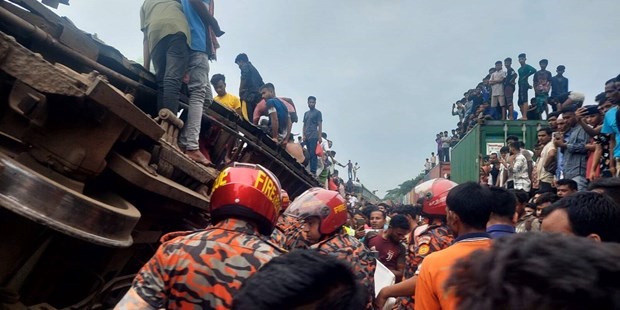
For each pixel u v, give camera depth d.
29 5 3.28
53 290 3.29
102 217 2.55
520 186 9.35
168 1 5.05
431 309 2.37
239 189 2.22
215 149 6.65
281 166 8.38
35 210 2.29
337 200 3.50
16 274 2.70
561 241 0.81
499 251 0.83
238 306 1.30
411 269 4.03
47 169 2.76
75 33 3.62
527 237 0.84
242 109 10.68
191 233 2.22
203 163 5.14
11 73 2.52
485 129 12.60
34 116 2.67
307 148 13.96
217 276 2.03
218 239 2.12
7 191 2.23
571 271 0.75
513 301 0.76
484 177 12.04
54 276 3.15
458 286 0.87
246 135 7.22
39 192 2.31
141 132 2.95
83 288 3.48
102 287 3.39
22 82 2.64
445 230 3.77
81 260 3.38
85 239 2.43
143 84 4.89
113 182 3.56
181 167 4.12
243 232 2.18
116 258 3.70
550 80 14.57
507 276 0.78
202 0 5.46
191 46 5.13
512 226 3.14
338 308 1.27
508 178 9.70
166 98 4.82
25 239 2.60
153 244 4.33
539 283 0.75
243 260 2.06
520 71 15.01
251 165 2.40
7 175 2.23
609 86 6.24
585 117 7.09
